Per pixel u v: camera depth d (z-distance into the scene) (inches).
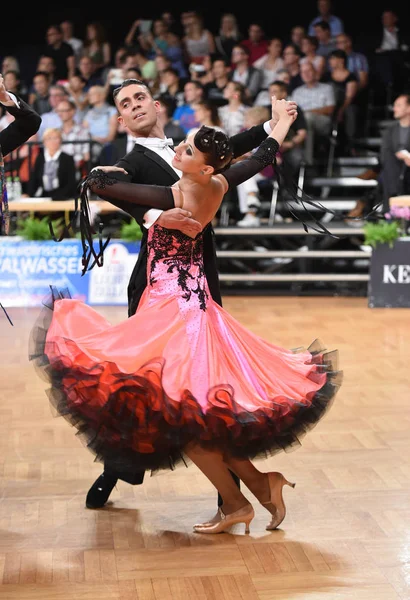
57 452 299.3
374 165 709.9
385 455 293.4
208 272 237.1
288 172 253.1
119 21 852.6
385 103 789.2
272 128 248.2
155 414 208.2
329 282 650.2
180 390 209.3
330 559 217.2
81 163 663.8
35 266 575.5
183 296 226.5
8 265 575.5
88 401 213.2
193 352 218.2
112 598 198.1
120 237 597.9
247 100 660.7
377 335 487.8
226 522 230.8
